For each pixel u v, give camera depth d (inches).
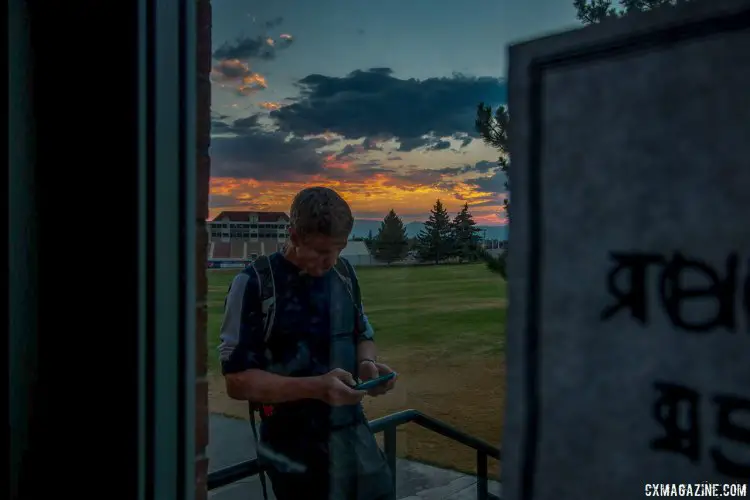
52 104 47.0
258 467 63.2
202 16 48.4
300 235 61.1
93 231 45.0
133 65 42.9
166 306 43.6
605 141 34.3
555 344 35.9
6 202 46.4
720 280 30.4
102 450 44.8
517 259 37.6
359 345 64.7
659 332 32.2
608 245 34.0
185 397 44.4
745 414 29.3
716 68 30.9
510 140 37.9
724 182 30.5
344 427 61.9
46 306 47.6
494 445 58.1
